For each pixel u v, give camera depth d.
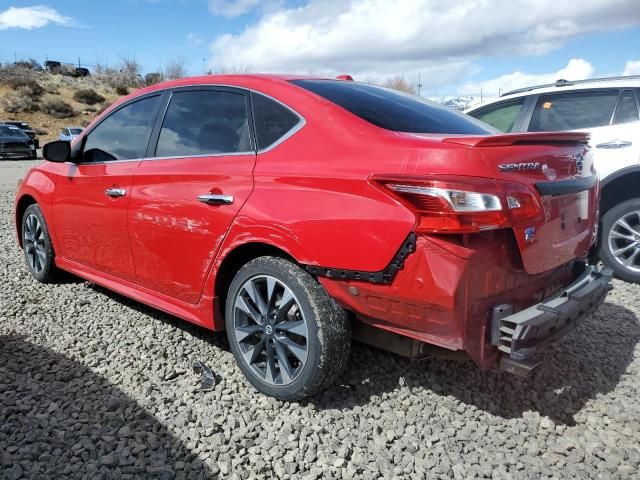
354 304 2.62
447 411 2.90
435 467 2.47
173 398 2.99
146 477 2.36
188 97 3.59
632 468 2.49
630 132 5.05
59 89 52.75
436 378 3.23
